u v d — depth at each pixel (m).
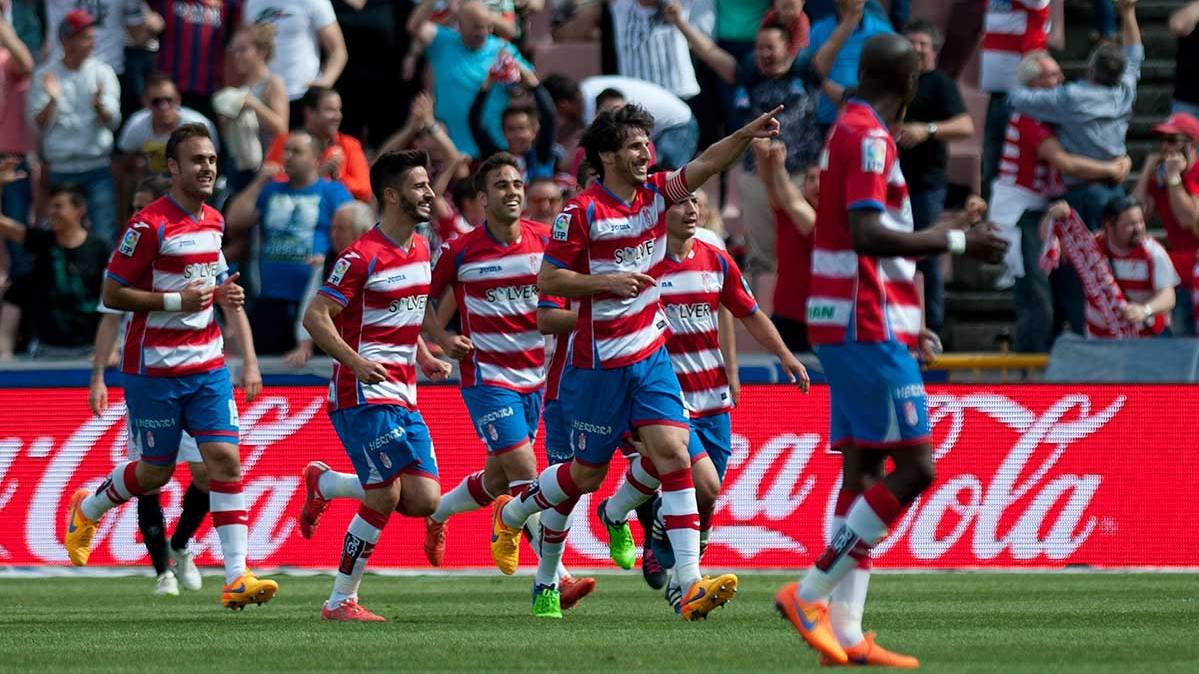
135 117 45.16
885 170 18.45
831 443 20.52
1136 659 19.80
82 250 40.19
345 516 36.78
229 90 44.00
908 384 18.83
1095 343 37.75
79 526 30.12
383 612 28.19
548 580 26.86
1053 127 41.94
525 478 29.25
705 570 36.66
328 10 45.41
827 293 18.97
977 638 22.83
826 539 36.56
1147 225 46.12
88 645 22.66
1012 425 36.78
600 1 50.69
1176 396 36.62
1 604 30.23
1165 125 41.66
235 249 40.59
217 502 26.78
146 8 47.16
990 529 36.69
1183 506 36.56
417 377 36.75
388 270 26.02
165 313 26.69
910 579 34.88
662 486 24.17
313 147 39.97
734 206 47.84
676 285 28.34
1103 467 36.66
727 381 29.09
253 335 40.25
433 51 44.66
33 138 46.66
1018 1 44.03
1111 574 35.88
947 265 47.66
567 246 23.48
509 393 29.56
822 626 18.81
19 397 36.75
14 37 46.72
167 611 28.66
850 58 43.47
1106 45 41.94
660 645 21.97
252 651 21.59
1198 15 46.03
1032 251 41.66
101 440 36.75
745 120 43.78
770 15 44.03
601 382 23.97
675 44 47.03
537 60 50.78
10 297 41.34
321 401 36.81
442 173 39.97
